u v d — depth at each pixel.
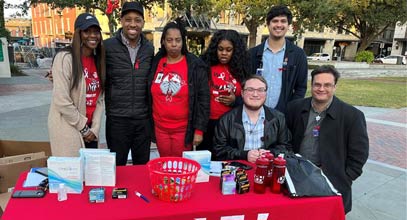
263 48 3.14
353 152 2.49
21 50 23.59
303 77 3.13
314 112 2.58
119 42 2.75
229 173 1.97
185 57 2.80
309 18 19.00
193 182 1.82
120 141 2.94
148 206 1.74
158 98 2.79
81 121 2.49
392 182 4.08
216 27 24.92
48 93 10.31
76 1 11.43
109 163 1.92
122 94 2.81
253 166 2.34
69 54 2.43
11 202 1.71
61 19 35.78
